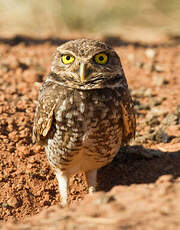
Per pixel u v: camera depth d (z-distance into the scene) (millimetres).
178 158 12750
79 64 10156
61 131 10648
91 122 10461
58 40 29891
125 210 7969
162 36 33625
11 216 12086
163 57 27219
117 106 10633
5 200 12398
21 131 14414
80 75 10102
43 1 36062
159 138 14531
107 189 12266
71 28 36125
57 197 12758
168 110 17391
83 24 36344
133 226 7402
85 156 11117
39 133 11344
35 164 13422
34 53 26047
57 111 10492
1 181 12930
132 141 14523
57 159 11164
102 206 8211
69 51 10242
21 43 28641
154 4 39125
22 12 36188
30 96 17953
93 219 7832
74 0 36781
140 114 17359
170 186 8688
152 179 11898
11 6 36562
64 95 10398
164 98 19156
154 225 7359
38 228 7883
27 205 12391
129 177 12430
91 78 10242
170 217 7555
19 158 13633
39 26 35562
